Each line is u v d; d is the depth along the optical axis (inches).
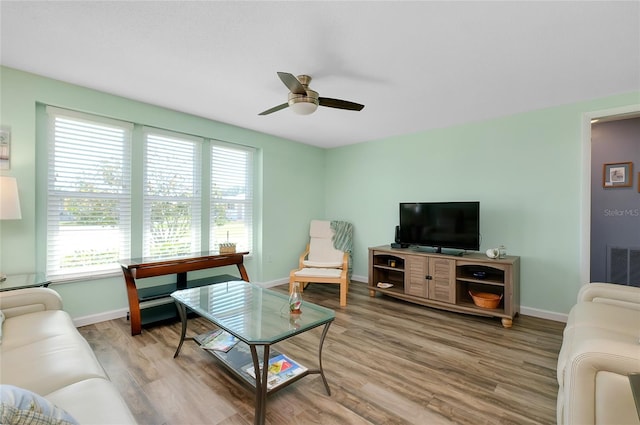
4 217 87.2
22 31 76.9
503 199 138.6
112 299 123.0
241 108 133.6
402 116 139.9
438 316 130.3
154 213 135.3
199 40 80.0
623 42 77.7
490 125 142.4
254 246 177.8
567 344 65.1
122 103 121.8
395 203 177.3
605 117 116.1
